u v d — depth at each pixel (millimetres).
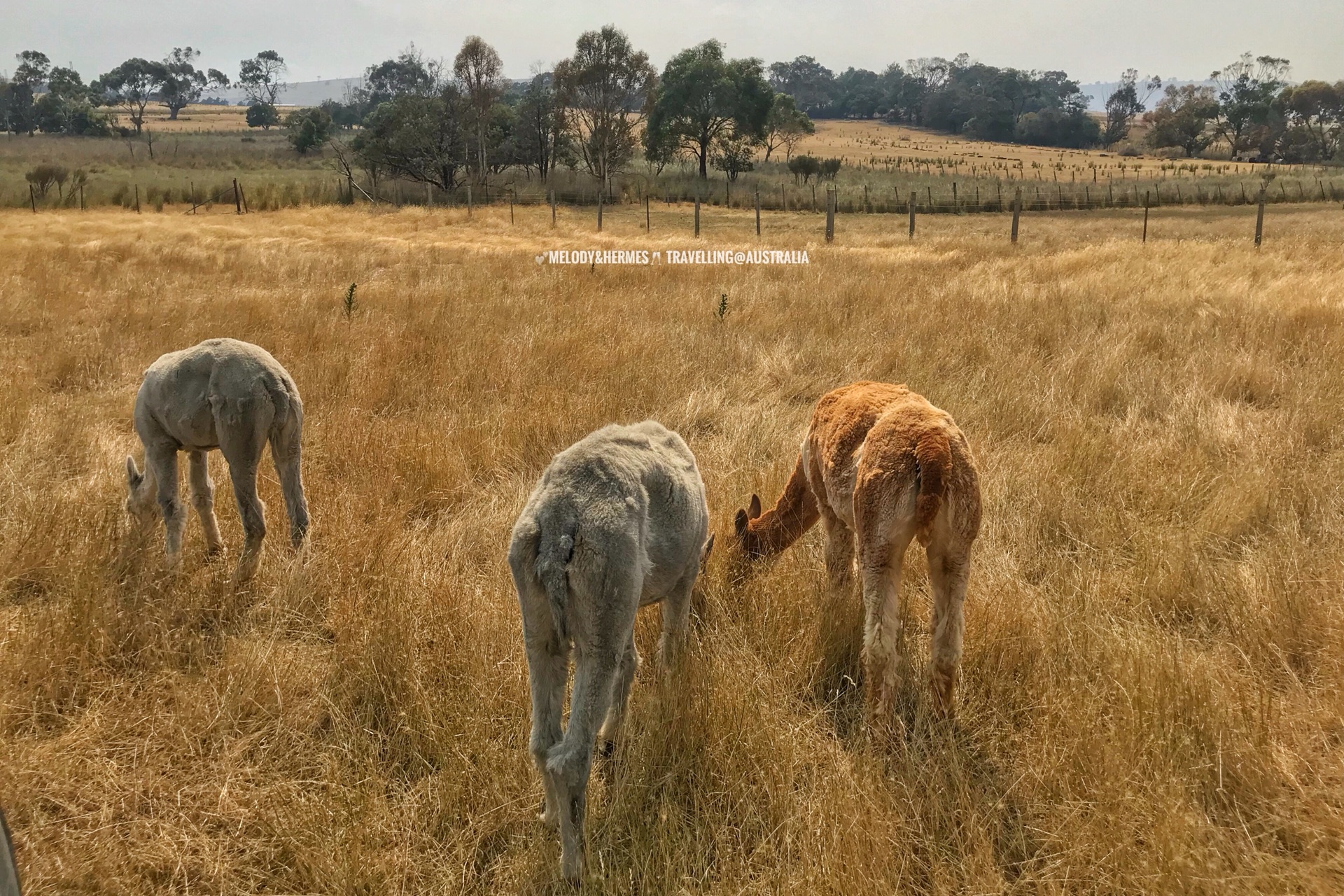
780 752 3725
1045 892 3094
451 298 13562
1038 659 4305
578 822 3135
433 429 7500
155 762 3734
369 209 40062
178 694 4070
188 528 5738
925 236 29578
